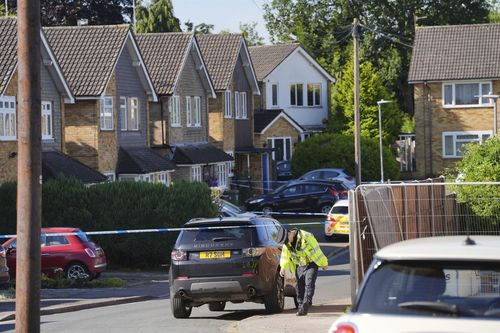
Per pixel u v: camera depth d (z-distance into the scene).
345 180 138.38
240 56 151.38
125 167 112.44
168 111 127.38
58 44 112.50
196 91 136.75
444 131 161.12
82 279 73.50
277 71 178.12
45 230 76.44
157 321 50.31
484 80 158.50
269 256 50.84
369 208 44.84
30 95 35.00
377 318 21.80
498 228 50.38
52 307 58.66
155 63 129.75
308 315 49.03
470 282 21.84
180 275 50.12
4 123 91.62
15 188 88.19
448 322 21.27
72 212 89.12
